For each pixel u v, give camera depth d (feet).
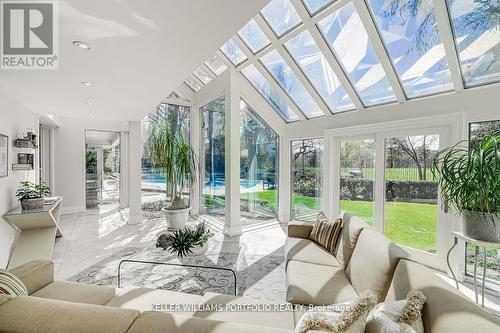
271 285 8.71
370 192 12.53
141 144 18.88
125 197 23.34
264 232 15.33
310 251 8.51
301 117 16.34
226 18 5.35
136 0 4.73
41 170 19.27
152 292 5.57
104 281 8.82
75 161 20.90
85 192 21.52
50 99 11.47
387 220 11.57
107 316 2.99
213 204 18.42
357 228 7.39
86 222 17.38
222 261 10.81
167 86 9.66
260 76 15.31
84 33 5.87
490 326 2.72
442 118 9.43
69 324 2.84
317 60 12.28
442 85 9.67
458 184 6.62
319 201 15.76
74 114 14.92
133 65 7.69
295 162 17.56
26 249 10.32
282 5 10.47
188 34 5.98
